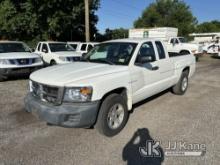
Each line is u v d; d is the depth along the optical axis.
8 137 4.09
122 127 4.38
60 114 3.60
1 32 22.39
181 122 4.80
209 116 5.15
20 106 5.74
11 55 8.66
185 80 7.07
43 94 3.89
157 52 5.54
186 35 47.72
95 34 30.11
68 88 3.66
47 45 12.16
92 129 4.46
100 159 3.43
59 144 3.86
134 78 4.57
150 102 6.20
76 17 21.00
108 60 4.82
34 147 3.76
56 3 18.94
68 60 11.08
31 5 18.77
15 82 8.62
